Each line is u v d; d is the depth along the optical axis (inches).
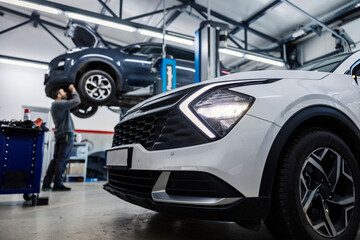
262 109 43.5
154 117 51.8
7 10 305.3
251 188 40.0
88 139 306.0
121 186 59.2
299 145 44.8
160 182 45.0
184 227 63.1
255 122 42.3
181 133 44.7
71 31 191.0
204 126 43.0
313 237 42.9
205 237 54.4
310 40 330.0
